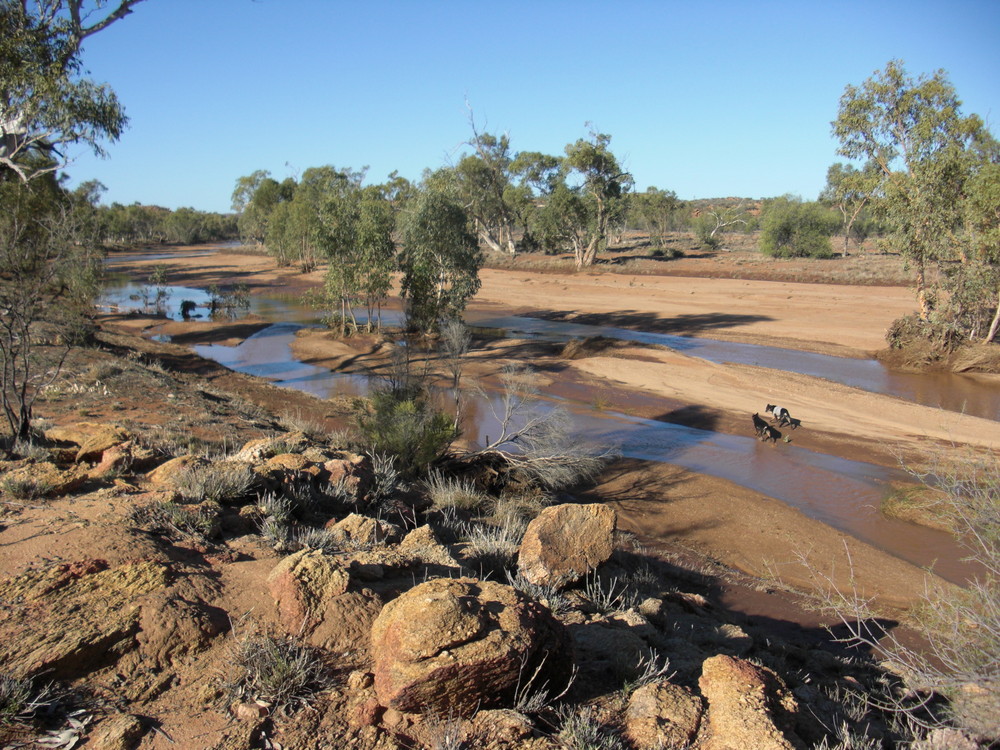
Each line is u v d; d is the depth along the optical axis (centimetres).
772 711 346
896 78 2814
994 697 389
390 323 3944
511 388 1756
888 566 1103
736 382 2494
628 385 2488
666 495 1438
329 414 1978
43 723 299
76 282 2186
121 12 2077
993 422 1936
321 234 3425
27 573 397
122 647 346
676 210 10531
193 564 449
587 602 592
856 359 2938
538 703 331
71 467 682
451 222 3312
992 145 2811
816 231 6956
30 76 1953
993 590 429
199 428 1290
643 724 332
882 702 501
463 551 648
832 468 1631
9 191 2053
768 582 1016
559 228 7006
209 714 316
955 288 2708
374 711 317
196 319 4250
